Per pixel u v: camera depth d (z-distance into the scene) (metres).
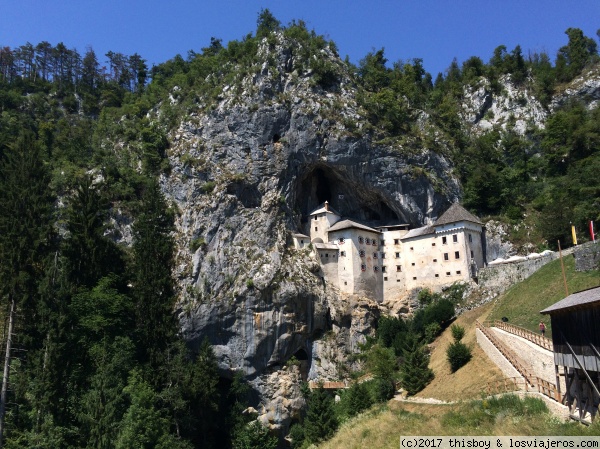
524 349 47.81
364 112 103.62
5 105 140.25
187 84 118.44
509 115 135.62
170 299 78.44
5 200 73.31
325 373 87.25
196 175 98.25
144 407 57.94
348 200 106.38
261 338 86.12
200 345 85.06
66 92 157.38
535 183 106.62
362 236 96.75
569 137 112.12
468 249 89.31
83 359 63.69
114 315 71.69
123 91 167.12
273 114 99.06
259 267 89.19
